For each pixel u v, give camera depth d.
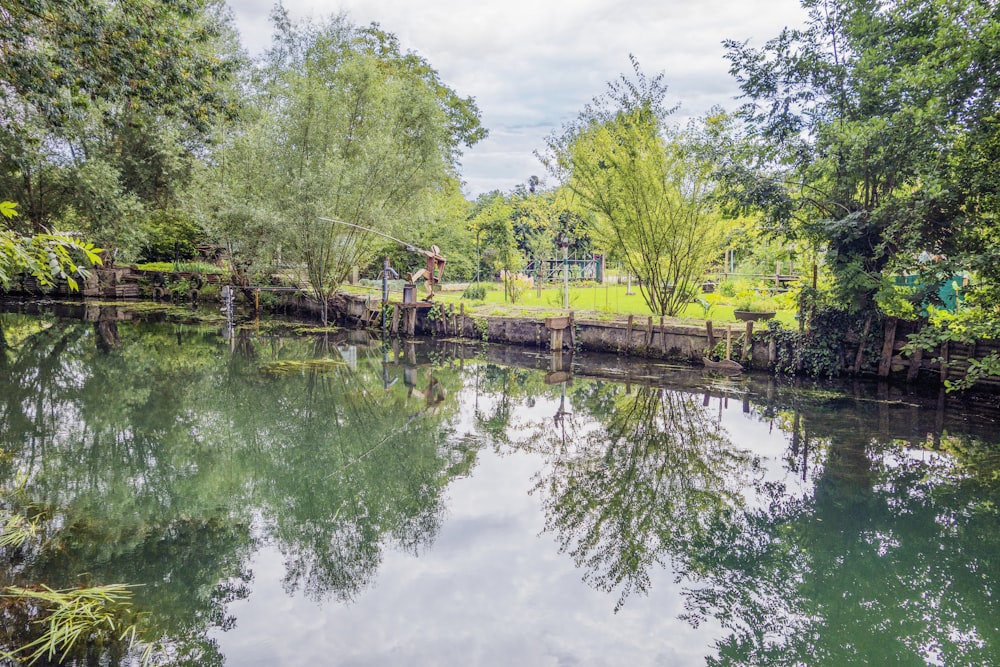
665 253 14.17
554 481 6.87
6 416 8.91
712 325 12.57
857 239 9.53
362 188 17.59
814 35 9.85
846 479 6.66
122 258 21.81
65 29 8.07
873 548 5.27
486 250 24.34
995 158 7.51
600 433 8.66
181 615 4.13
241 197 18.67
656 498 6.35
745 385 10.91
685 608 4.36
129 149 22.84
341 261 18.80
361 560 5.06
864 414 8.90
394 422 9.31
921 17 8.75
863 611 4.37
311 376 12.38
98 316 20.61
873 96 9.25
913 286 9.29
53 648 3.61
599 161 13.87
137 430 8.50
